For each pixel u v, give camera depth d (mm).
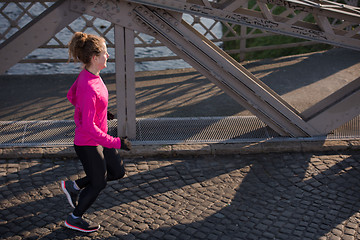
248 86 5012
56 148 5012
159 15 4555
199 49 4766
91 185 3748
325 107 5348
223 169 4879
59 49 9023
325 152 5207
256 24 4672
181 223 4039
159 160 5000
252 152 5152
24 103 6188
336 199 4418
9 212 4113
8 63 4430
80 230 3842
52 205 4238
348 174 4809
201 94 6648
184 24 4695
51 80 6984
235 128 5566
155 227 3980
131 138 5238
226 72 4941
